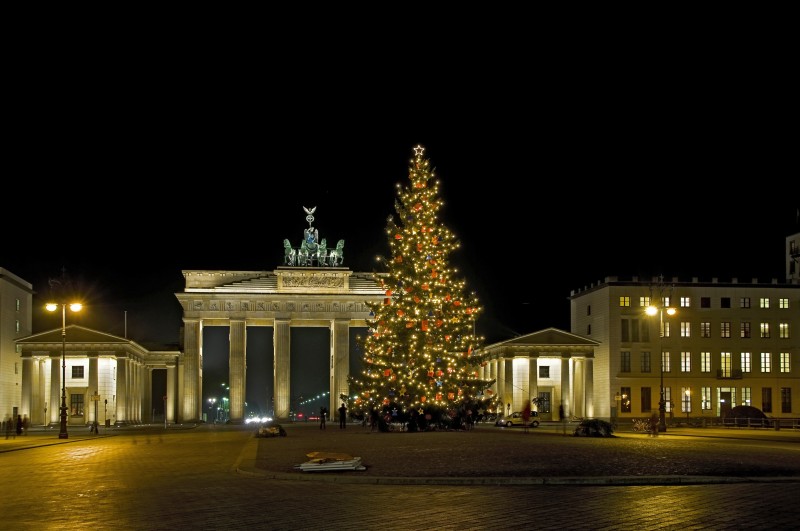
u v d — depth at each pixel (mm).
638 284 117188
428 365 63812
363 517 20094
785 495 23219
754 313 117500
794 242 123938
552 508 21000
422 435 56906
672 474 28031
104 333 115938
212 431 93250
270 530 18500
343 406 83562
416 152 68000
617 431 82000
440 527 18484
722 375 115625
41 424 115625
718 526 18109
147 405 136125
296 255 129500
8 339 112375
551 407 122000
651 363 116000
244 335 125000
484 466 31281
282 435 65000
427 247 65688
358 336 74188
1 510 23000
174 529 18953
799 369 117125
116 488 27891
